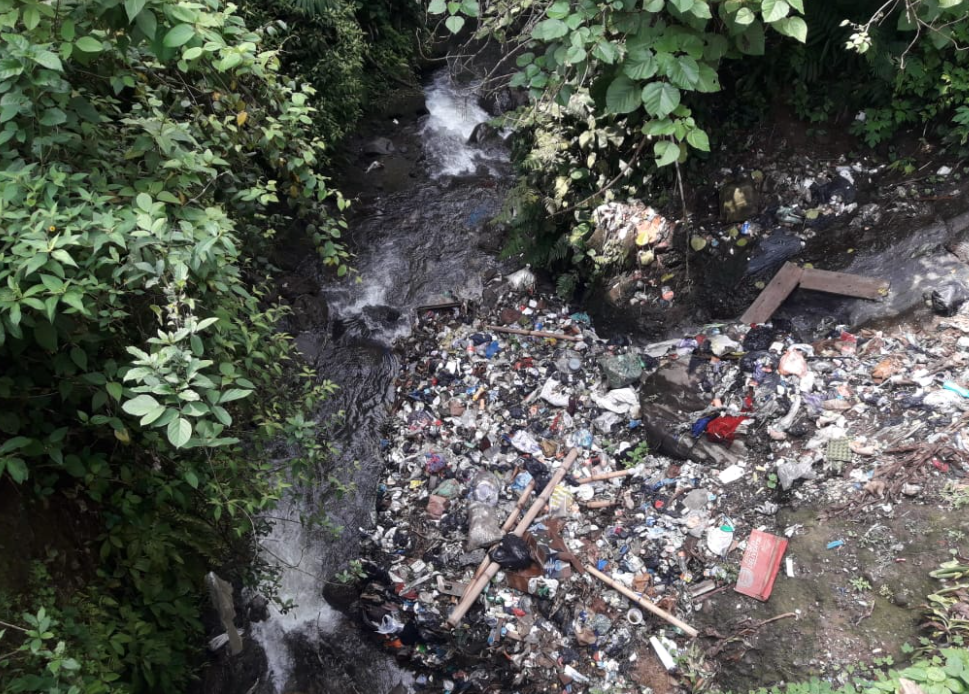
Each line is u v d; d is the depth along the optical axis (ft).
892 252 18.86
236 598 16.80
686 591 15.90
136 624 12.65
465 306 25.31
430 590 17.30
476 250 28.04
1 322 7.88
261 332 14.34
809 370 18.13
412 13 39.83
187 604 14.24
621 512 18.07
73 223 8.69
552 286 25.39
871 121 19.67
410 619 16.92
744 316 19.89
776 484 16.43
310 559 18.51
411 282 26.91
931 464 14.69
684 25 14.12
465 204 30.45
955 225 18.34
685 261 21.63
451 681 16.21
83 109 9.83
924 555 13.48
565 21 13.73
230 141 13.24
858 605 13.62
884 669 12.64
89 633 11.55
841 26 18.38
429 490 19.71
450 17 13.00
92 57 9.83
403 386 23.21
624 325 22.50
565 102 16.92
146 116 12.25
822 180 20.40
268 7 26.20
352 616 17.61
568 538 17.72
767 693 13.32
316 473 20.13
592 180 23.45
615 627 15.88
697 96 20.79
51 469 12.14
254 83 13.25
